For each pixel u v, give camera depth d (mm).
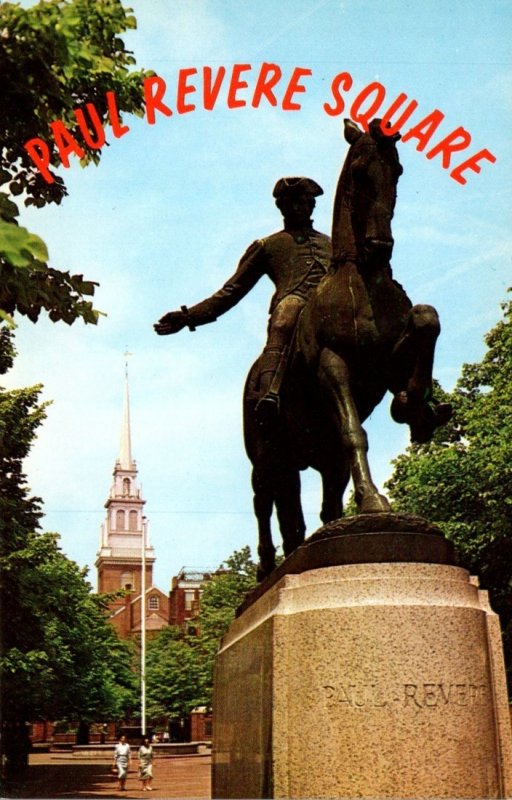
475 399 29891
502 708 5406
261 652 5977
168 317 8328
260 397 7082
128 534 128875
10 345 23328
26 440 25938
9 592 25688
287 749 5387
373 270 6391
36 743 72625
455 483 27219
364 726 5137
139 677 68562
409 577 5414
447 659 5254
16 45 7492
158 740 76938
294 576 5770
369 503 5773
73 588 33125
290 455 7605
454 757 5113
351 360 6363
